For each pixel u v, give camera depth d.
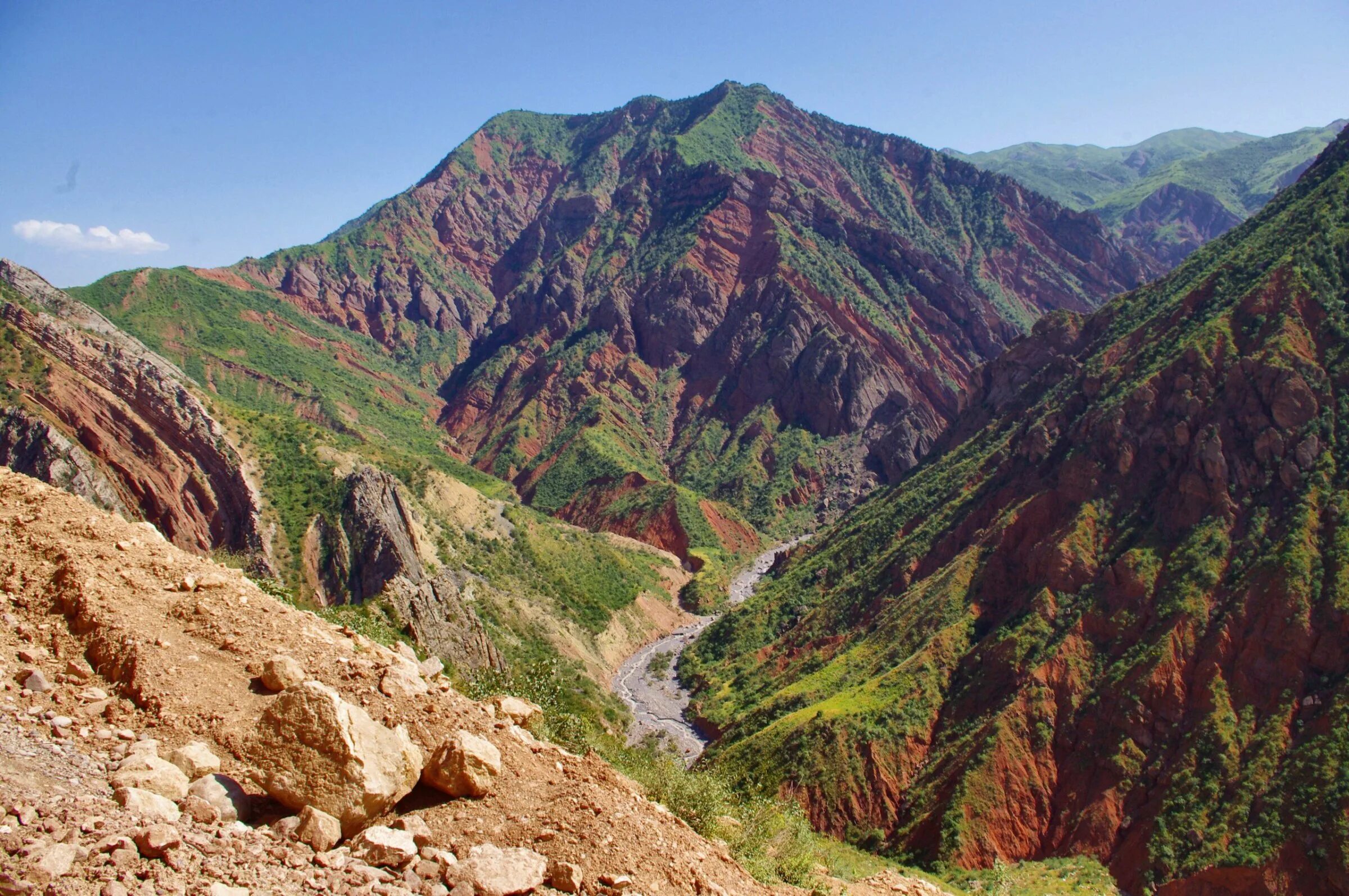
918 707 82.81
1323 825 56.41
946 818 69.88
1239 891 57.44
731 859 16.42
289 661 14.86
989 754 72.69
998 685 80.25
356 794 12.47
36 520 16.86
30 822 10.02
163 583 16.59
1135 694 71.00
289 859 11.27
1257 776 62.03
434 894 11.55
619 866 13.21
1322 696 64.12
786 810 24.33
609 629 125.94
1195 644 72.12
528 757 15.88
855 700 85.31
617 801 15.06
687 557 178.00
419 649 30.34
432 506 117.25
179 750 12.37
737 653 123.19
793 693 95.31
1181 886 59.50
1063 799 70.19
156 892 9.73
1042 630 81.81
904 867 58.06
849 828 75.12
